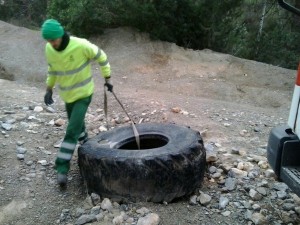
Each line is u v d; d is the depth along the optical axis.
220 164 5.29
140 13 12.62
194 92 10.80
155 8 12.64
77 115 4.71
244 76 12.16
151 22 13.01
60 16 12.46
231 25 13.98
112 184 4.40
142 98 8.51
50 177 5.03
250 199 4.54
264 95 10.80
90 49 4.65
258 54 15.40
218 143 6.18
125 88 10.16
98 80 10.60
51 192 4.76
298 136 3.83
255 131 6.96
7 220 4.37
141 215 4.20
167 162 4.30
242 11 14.32
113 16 12.85
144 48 12.73
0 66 12.11
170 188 4.37
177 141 4.73
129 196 4.40
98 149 4.66
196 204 4.43
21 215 4.43
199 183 4.64
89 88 4.80
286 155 4.04
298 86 3.82
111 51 12.70
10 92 8.59
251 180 4.93
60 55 4.52
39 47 13.10
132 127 5.34
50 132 6.29
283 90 11.42
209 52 13.34
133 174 4.30
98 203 4.49
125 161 4.32
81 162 4.67
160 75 11.70
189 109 7.98
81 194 4.75
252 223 4.09
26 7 19.55
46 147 5.80
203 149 4.75
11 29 14.53
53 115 7.07
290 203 4.45
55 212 4.45
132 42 12.92
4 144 5.71
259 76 12.16
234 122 7.38
